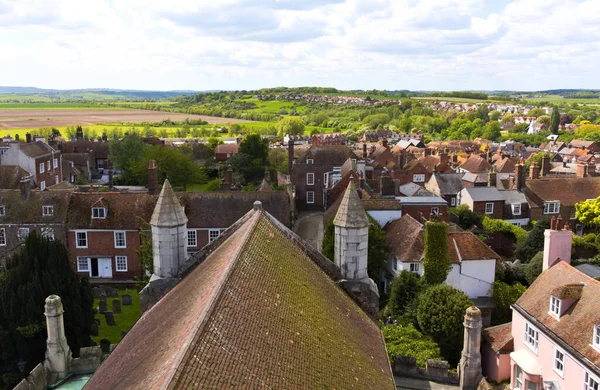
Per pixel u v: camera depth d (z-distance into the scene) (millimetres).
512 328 41000
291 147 103938
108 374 16844
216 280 15641
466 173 100625
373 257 56844
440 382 37375
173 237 24094
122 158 114438
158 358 13094
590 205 75062
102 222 61594
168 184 24531
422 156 136500
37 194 63062
